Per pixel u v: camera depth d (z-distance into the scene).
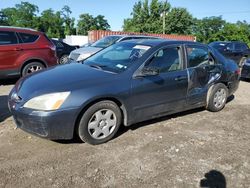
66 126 4.16
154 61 5.05
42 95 4.09
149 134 4.98
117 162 4.03
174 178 3.72
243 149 4.62
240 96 8.24
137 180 3.64
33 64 8.97
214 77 6.06
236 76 6.64
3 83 9.16
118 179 3.64
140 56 4.96
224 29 65.25
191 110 6.41
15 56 8.59
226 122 5.80
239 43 17.55
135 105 4.80
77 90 4.20
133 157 4.18
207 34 74.44
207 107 6.27
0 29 8.48
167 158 4.20
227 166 4.07
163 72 5.16
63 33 79.00
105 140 4.57
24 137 4.66
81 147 4.41
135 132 5.03
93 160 4.05
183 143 4.70
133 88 4.70
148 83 4.88
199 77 5.74
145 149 4.43
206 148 4.58
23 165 3.86
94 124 4.42
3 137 4.64
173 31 53.81
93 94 4.25
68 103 4.11
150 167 3.94
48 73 4.80
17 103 4.27
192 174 3.83
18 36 8.73
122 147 4.47
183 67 5.49
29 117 4.08
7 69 8.52
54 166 3.86
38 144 4.44
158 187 3.52
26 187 3.41
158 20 53.06
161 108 5.21
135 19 54.81
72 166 3.88
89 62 5.42
